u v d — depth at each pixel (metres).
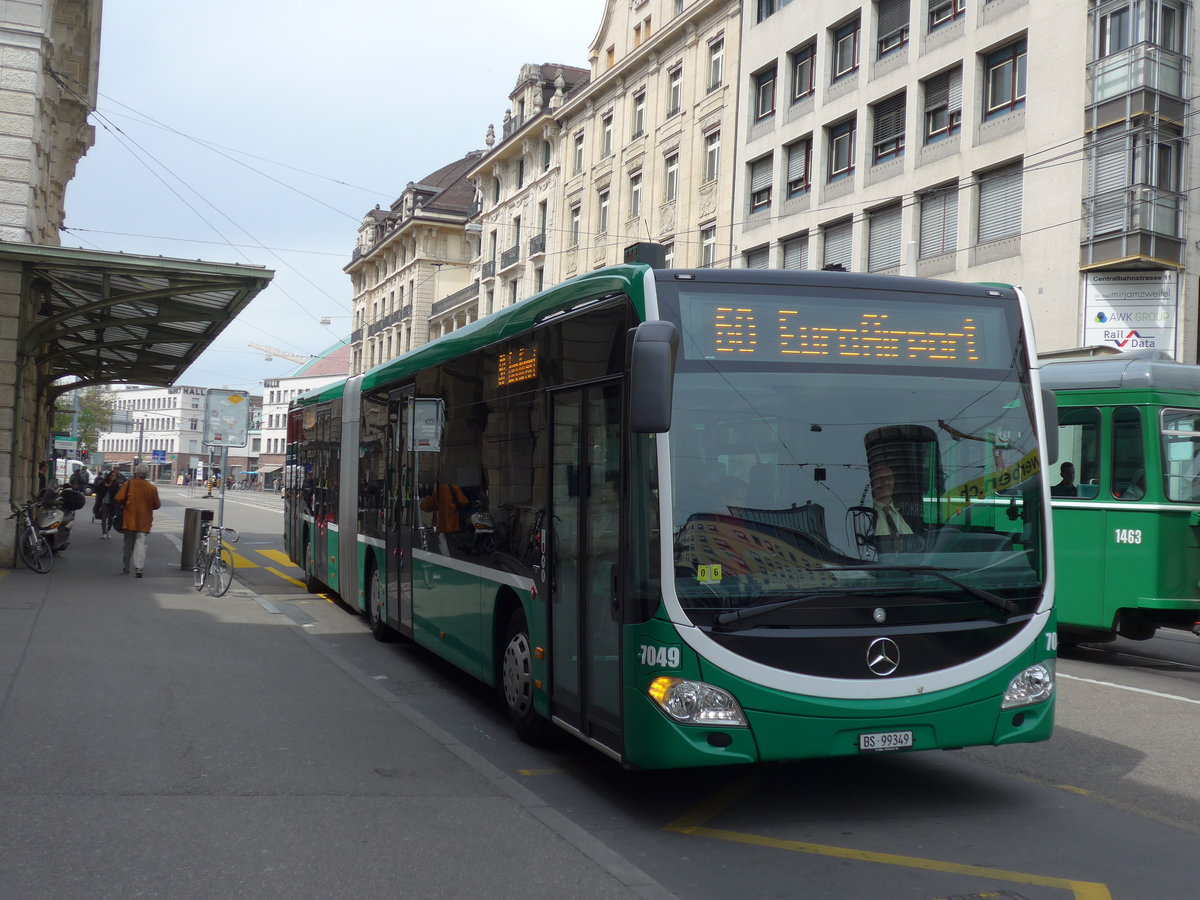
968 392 6.14
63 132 26.98
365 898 4.73
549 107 49.09
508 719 8.52
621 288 6.12
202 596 15.78
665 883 4.98
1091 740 7.89
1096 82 24.05
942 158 27.98
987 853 5.41
